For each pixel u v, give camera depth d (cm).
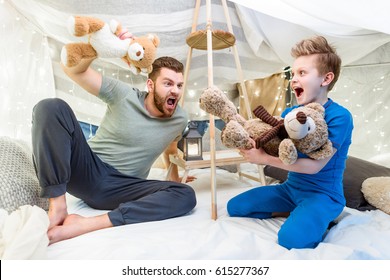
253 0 117
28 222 69
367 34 147
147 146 123
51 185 91
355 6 112
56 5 134
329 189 94
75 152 101
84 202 124
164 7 140
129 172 121
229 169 184
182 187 109
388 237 84
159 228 92
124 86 122
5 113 149
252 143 85
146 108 127
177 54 169
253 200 104
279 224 100
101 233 87
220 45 137
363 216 100
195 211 111
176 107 132
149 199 100
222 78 197
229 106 90
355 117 184
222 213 110
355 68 182
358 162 133
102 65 185
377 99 175
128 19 141
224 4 134
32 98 165
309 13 122
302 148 80
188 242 81
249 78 201
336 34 146
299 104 101
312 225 84
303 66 95
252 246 80
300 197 96
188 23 151
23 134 161
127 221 95
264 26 154
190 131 133
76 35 90
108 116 124
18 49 155
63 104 95
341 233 89
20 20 153
